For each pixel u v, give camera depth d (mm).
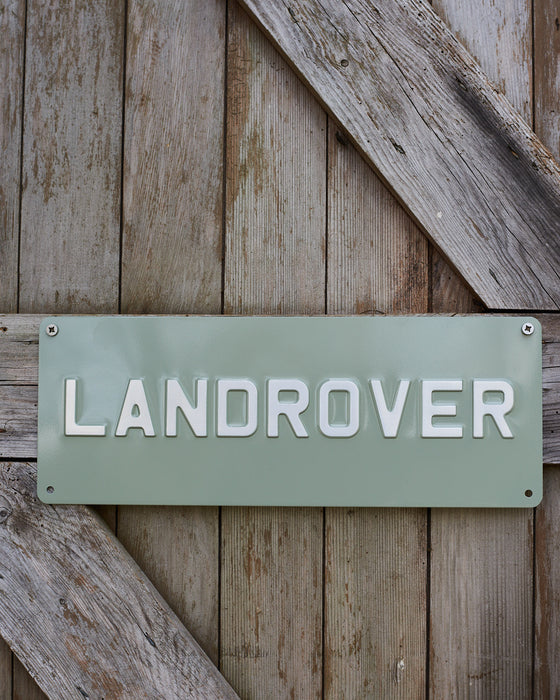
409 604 847
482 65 872
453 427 806
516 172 833
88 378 829
